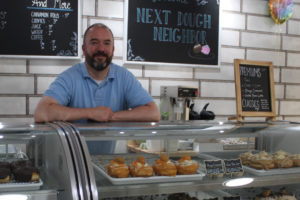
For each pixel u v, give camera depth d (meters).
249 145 1.70
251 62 2.29
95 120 1.84
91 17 3.09
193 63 3.40
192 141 1.57
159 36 3.27
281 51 3.81
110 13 3.15
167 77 3.35
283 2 3.62
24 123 1.44
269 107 2.32
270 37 3.75
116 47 3.18
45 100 1.96
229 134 1.64
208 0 3.43
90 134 1.35
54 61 3.00
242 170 1.52
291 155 1.68
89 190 1.10
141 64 3.22
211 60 3.47
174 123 1.64
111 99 2.17
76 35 3.02
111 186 1.27
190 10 3.37
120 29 3.19
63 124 1.38
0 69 2.88
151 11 3.23
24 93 2.94
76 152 1.17
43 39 2.94
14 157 1.29
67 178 1.11
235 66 2.22
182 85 3.20
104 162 1.40
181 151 1.54
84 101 2.13
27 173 1.23
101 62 2.08
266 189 1.59
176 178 1.37
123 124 1.54
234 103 3.62
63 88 2.06
